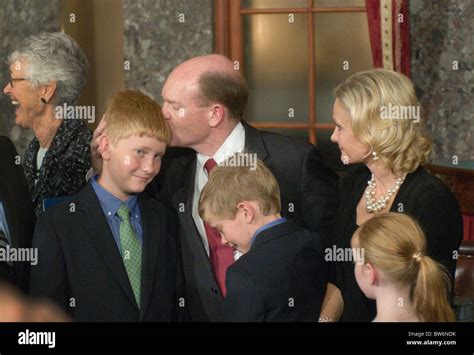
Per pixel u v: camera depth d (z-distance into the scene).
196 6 5.77
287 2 5.74
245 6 5.79
